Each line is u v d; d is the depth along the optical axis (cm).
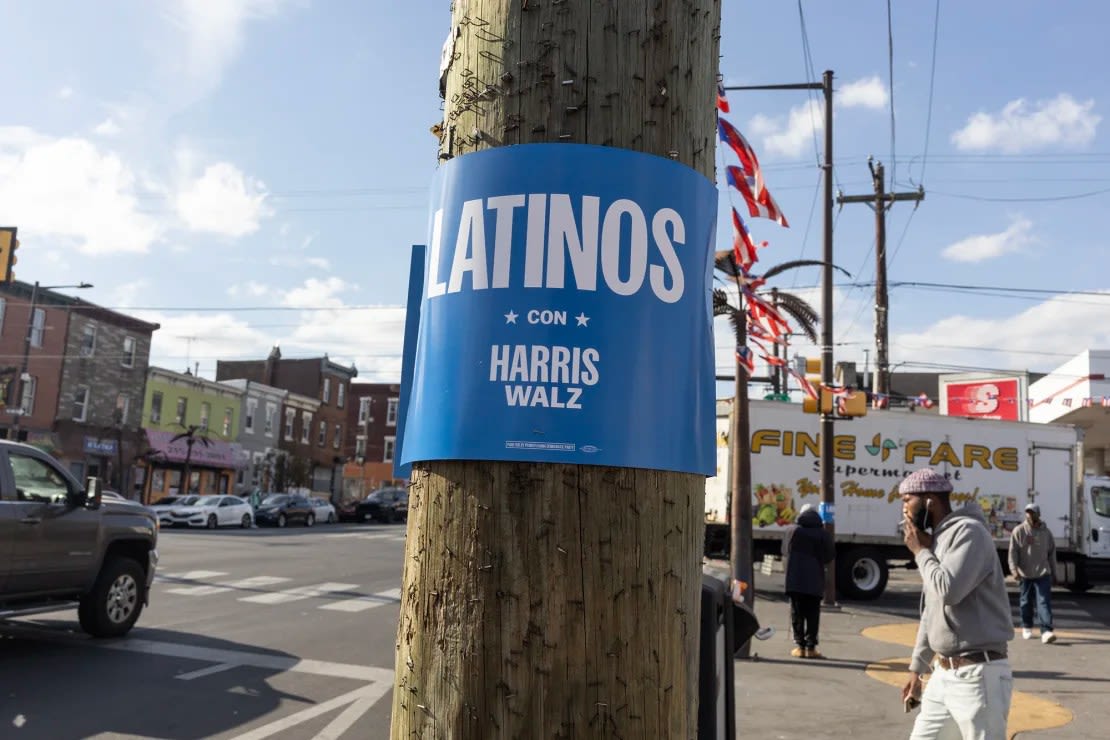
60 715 620
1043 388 2655
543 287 172
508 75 182
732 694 376
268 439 4934
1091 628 1316
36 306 3241
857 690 775
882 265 2294
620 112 180
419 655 171
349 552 2166
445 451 172
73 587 858
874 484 1659
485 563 166
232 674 767
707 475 186
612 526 167
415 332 211
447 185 186
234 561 1770
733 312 1220
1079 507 1764
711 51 200
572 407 169
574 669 162
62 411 3362
